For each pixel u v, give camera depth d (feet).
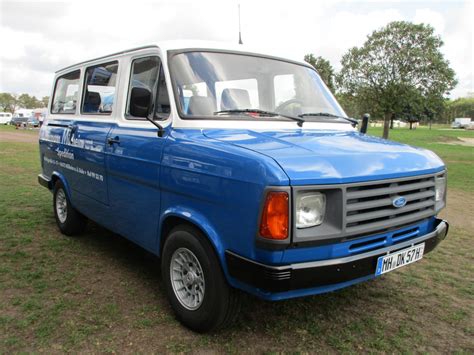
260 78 12.72
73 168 16.29
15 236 17.90
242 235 8.57
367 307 12.02
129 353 9.56
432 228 11.32
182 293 10.82
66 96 17.93
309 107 13.43
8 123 198.29
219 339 10.19
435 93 44.29
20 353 9.46
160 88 11.49
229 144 9.34
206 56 12.10
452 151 68.85
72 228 17.71
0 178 33.45
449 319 11.43
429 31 43.47
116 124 13.28
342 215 8.43
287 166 8.12
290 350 9.80
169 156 10.49
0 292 12.46
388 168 9.33
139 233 12.34
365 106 47.01
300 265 8.20
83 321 10.87
